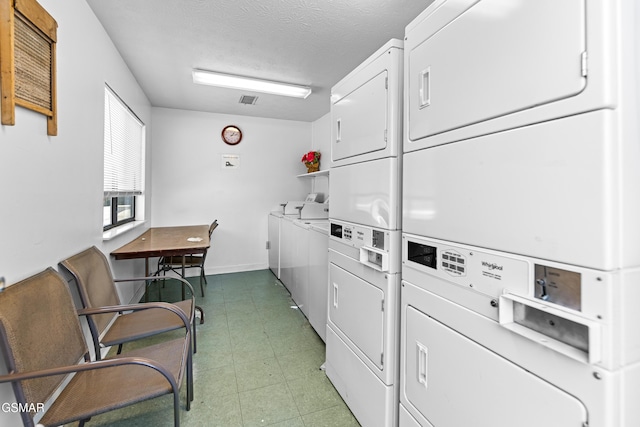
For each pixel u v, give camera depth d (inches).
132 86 116.9
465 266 37.6
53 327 48.4
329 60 104.2
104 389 49.1
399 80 52.9
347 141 68.7
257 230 187.0
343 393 70.2
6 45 42.6
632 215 24.9
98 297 68.4
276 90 128.7
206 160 173.3
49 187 55.9
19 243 46.8
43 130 53.7
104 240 87.5
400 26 83.5
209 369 82.7
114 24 83.0
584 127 25.3
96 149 79.6
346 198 69.2
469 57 36.8
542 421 28.7
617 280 24.2
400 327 53.3
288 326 110.4
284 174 190.7
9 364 38.5
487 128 34.4
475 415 36.2
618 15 23.9
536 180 29.1
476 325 36.0
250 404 69.1
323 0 72.7
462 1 37.8
